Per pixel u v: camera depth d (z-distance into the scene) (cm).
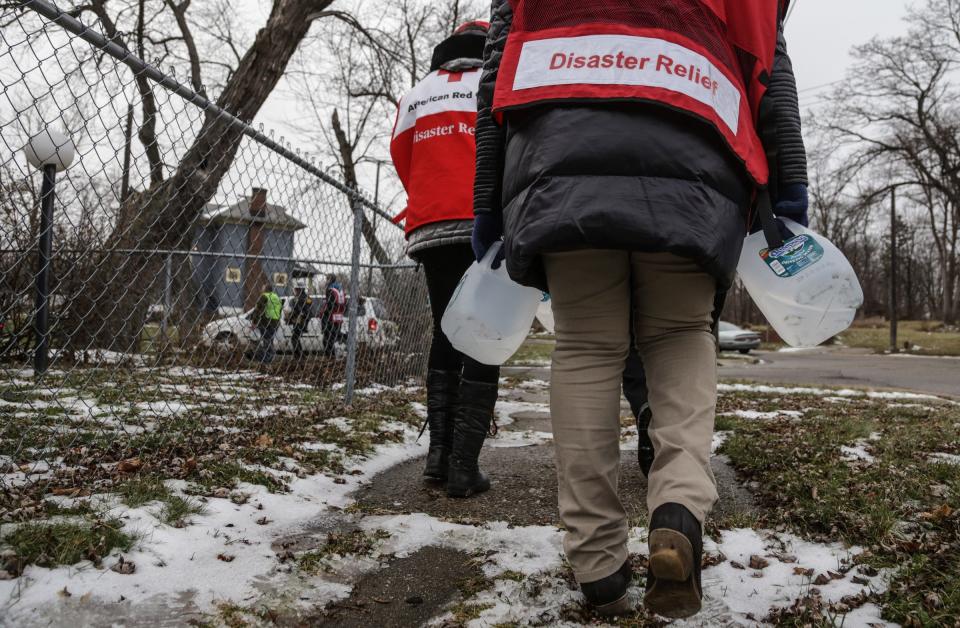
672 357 138
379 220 604
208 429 313
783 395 688
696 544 117
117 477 221
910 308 5716
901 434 368
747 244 154
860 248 6028
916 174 2852
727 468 295
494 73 153
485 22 274
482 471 291
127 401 373
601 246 120
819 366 1683
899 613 143
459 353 271
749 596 158
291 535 194
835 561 177
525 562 180
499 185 161
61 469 228
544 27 135
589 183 121
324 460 281
